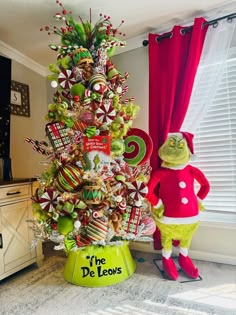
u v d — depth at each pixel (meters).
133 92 2.44
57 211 1.72
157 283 1.83
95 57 1.84
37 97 2.84
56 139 1.78
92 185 1.74
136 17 2.04
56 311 1.54
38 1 1.74
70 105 1.80
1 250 1.83
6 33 2.16
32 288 1.82
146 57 2.36
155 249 2.27
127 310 1.53
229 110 2.07
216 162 2.14
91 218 1.73
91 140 1.79
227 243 2.07
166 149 1.92
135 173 1.93
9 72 2.22
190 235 1.93
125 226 1.81
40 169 2.83
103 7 1.86
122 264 1.91
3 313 1.54
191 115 2.11
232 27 1.93
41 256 2.20
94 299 1.66
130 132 2.03
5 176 2.11
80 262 1.88
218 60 1.98
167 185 1.92
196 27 1.97
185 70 2.04
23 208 2.03
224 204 2.12
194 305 1.55
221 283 1.79
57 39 2.29
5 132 2.20
